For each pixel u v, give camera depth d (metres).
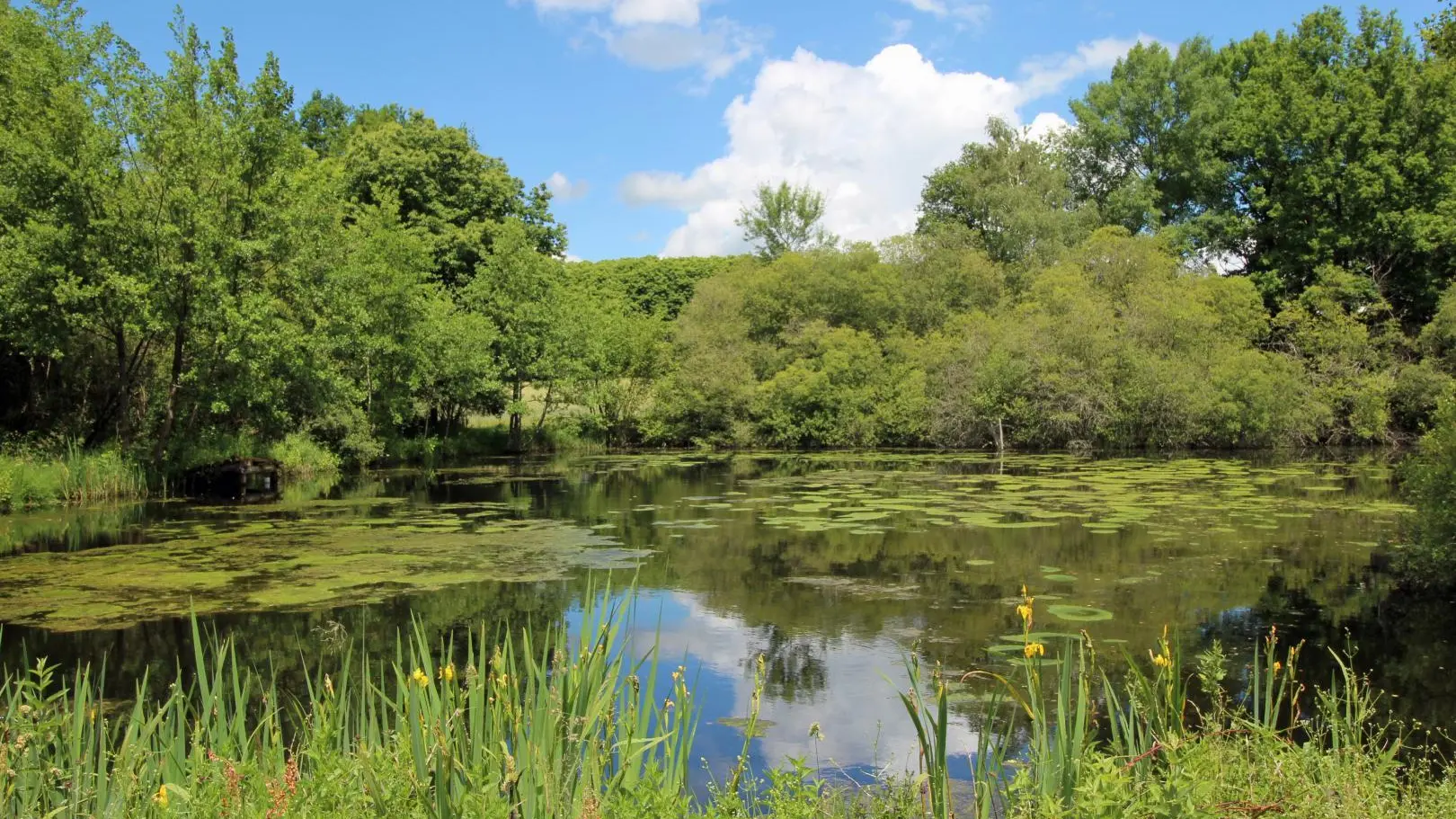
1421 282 30.73
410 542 12.68
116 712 6.17
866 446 31.59
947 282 34.47
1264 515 14.51
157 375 19.25
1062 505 15.87
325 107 41.59
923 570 10.92
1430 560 9.43
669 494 18.39
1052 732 5.76
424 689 3.90
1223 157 37.38
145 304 16.28
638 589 10.02
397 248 24.64
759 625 8.59
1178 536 12.79
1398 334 28.66
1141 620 8.54
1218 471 21.48
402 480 21.38
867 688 6.83
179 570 10.68
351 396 22.53
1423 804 3.77
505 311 29.16
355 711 6.05
